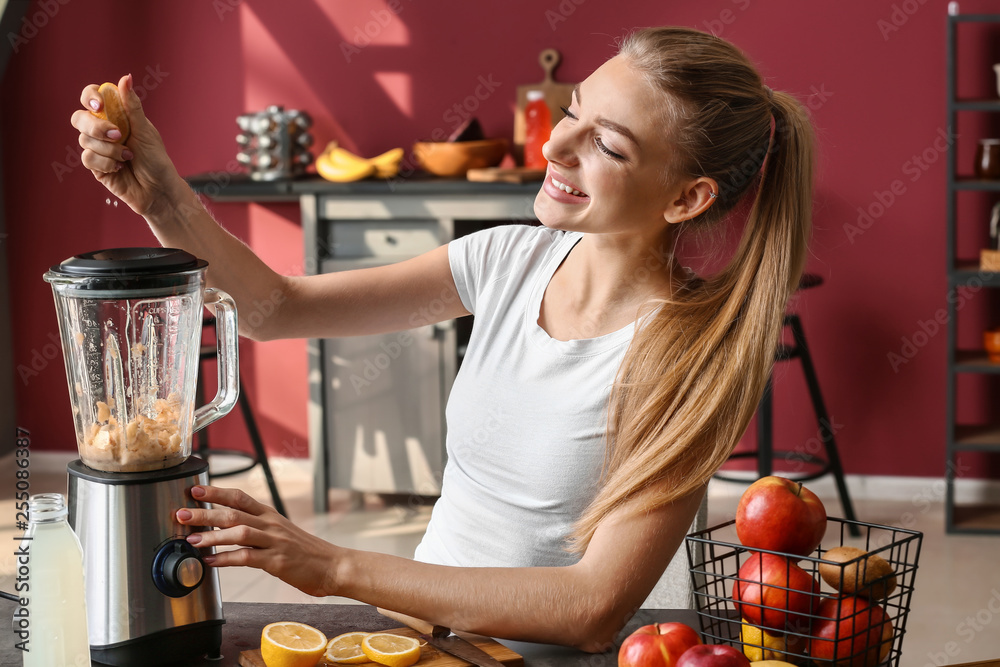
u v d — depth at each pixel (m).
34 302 4.04
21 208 3.98
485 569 1.02
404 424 3.53
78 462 0.96
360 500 3.76
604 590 1.01
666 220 1.13
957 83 3.50
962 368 3.31
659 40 1.10
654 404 1.07
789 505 0.88
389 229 3.42
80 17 3.85
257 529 0.97
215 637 0.96
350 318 1.31
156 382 0.94
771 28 3.57
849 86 3.56
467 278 1.30
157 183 1.12
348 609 1.08
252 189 3.41
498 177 3.33
